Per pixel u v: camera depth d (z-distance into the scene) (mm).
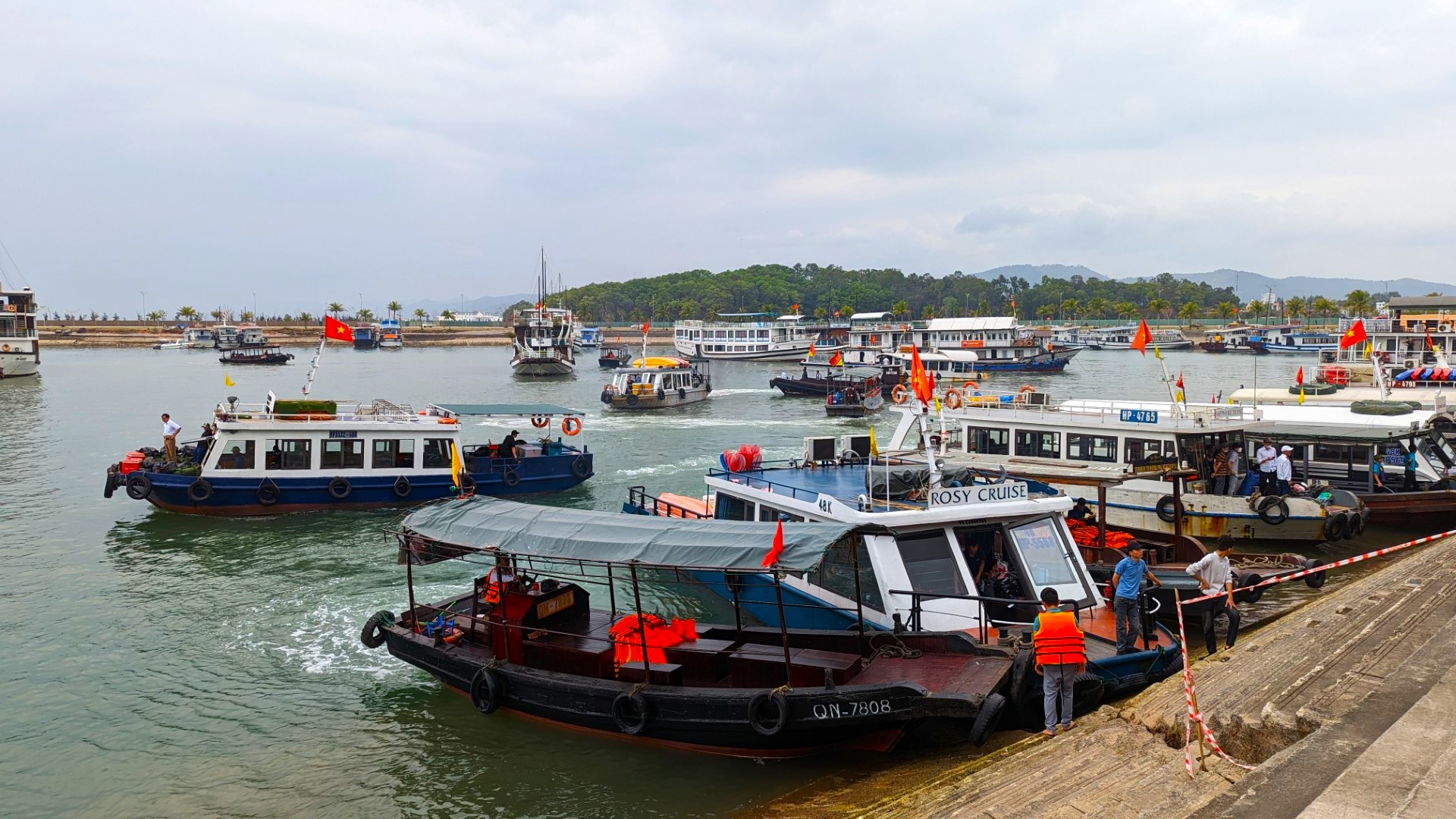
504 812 12570
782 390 79375
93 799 13164
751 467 21641
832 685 12445
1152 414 24750
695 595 21766
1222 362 124938
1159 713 11492
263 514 30312
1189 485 24156
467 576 23750
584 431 55031
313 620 20516
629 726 13586
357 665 17891
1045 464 20641
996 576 14914
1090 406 27688
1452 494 25281
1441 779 8109
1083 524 20000
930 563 14742
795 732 12531
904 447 31391
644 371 70875
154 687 16906
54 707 16094
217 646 18906
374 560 25203
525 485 33812
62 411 63031
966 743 13180
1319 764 8781
